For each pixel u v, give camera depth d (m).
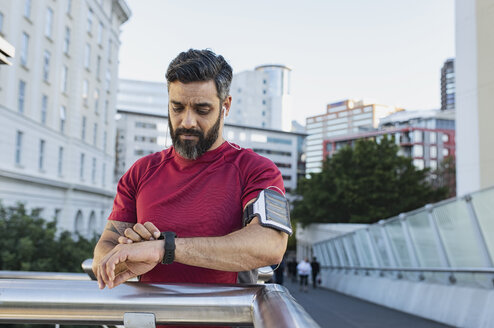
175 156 1.33
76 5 29.78
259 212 1.09
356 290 16.48
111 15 37.44
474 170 16.84
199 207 1.25
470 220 8.05
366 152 34.25
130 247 0.95
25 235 9.80
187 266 1.22
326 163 36.69
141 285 0.86
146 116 86.50
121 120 85.56
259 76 132.25
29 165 23.77
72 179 29.75
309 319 0.62
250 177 1.26
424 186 34.78
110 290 0.85
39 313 0.83
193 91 1.20
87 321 0.84
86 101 31.97
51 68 26.27
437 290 9.11
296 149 101.12
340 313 10.31
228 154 1.31
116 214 1.40
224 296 0.84
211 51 1.27
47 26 25.70
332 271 23.36
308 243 39.44
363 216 32.91
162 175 1.34
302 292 19.52
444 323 8.51
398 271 11.86
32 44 23.64
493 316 6.83
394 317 9.53
